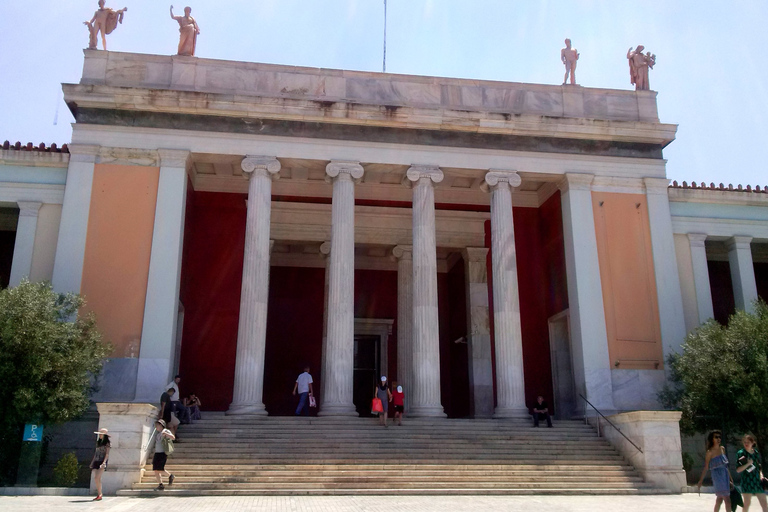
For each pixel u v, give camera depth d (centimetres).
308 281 3388
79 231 2495
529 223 3195
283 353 3266
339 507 1492
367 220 3189
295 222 3145
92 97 2578
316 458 1992
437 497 1727
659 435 1998
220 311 2889
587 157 2847
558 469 2014
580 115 2894
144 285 2477
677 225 2958
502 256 2662
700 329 2416
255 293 2473
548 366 3036
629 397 2606
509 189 2753
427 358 2505
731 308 3294
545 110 2884
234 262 2950
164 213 2541
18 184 2608
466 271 3228
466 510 1458
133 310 2452
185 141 2619
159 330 2431
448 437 2195
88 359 2056
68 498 1655
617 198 2838
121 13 2780
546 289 3088
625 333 2684
